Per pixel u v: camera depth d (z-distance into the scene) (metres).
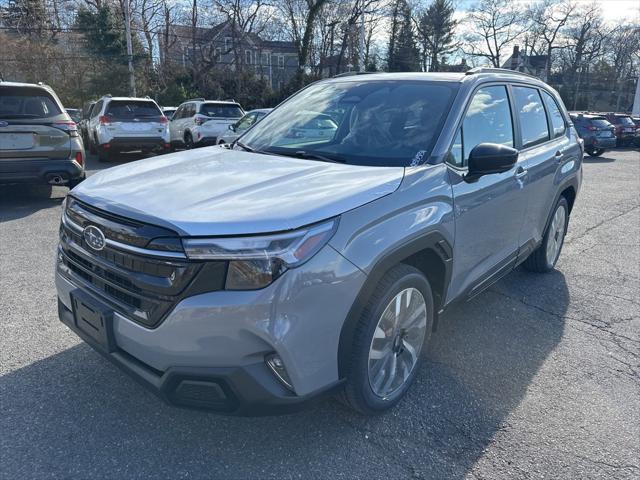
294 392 2.26
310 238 2.19
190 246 2.09
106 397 2.94
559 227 5.23
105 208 2.38
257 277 2.09
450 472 2.46
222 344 2.12
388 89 3.59
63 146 7.52
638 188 11.55
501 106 3.78
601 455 2.61
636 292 4.86
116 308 2.37
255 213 2.19
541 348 3.72
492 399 3.06
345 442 2.63
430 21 65.56
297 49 43.97
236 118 16.45
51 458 2.46
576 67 74.94
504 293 4.74
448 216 2.91
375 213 2.45
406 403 2.98
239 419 2.78
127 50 33.16
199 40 43.06
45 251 5.57
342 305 2.31
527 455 2.59
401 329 2.83
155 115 14.52
